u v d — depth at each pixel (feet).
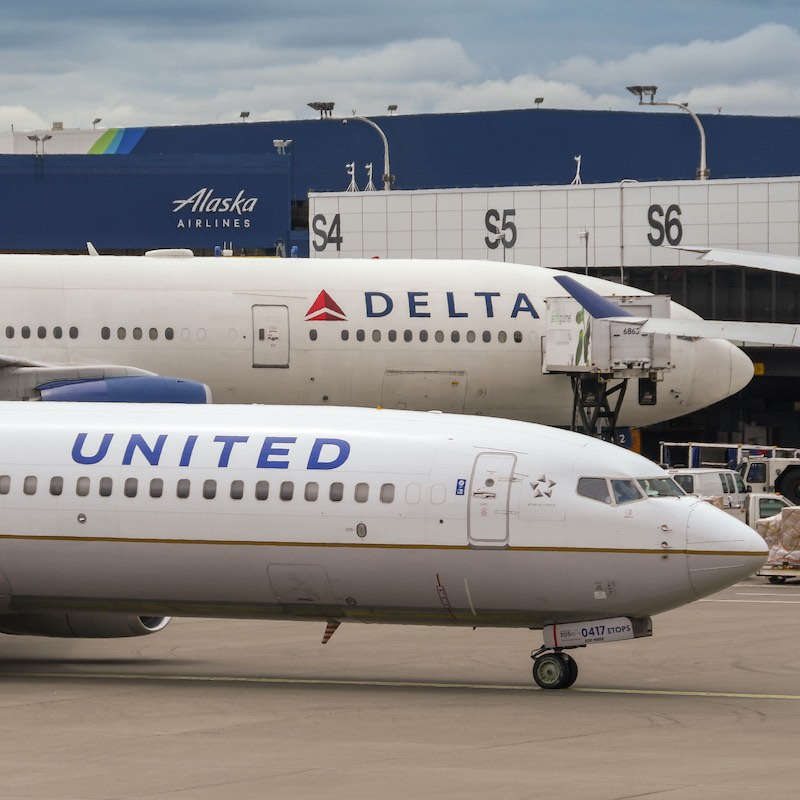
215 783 188.96
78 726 231.71
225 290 498.69
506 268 524.93
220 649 328.29
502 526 268.41
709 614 382.63
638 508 267.59
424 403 511.81
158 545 278.67
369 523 271.69
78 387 455.22
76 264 500.74
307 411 291.79
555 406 523.70
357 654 320.91
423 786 186.70
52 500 282.77
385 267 515.09
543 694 269.85
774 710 251.19
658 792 182.60
